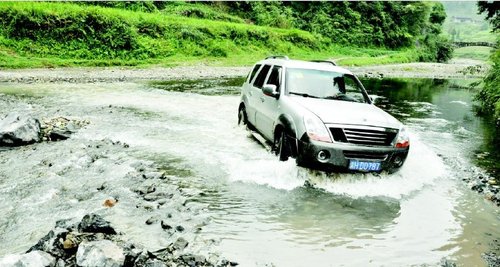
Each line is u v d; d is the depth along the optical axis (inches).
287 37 1966.0
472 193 242.1
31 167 241.8
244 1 2233.0
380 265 154.4
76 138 320.2
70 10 1135.6
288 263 152.0
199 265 145.9
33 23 1054.4
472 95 884.6
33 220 172.2
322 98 279.7
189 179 236.7
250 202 207.3
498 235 186.4
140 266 141.6
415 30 3090.6
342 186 233.9
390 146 236.7
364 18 2824.8
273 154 280.8
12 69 873.5
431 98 791.1
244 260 152.1
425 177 263.0
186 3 2032.5
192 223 179.8
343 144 229.0
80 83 722.8
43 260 134.0
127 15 1301.7
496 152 359.6
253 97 342.3
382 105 644.7
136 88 687.7
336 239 173.6
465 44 4539.9
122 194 205.8
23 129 296.8
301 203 209.5
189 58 1323.8
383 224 191.0
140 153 286.0
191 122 406.6
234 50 1531.7
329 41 2400.3
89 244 140.6
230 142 327.0
